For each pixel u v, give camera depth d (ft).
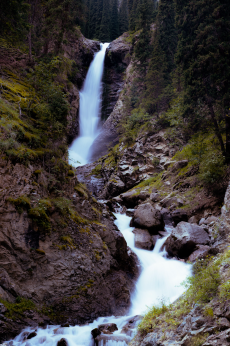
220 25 61.62
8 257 28.68
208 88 62.75
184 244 46.37
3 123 34.53
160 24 132.46
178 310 21.75
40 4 79.56
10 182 31.58
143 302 38.99
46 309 29.30
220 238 39.55
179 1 75.51
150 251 52.95
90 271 34.86
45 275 30.81
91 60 177.58
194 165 70.74
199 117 69.21
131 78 149.38
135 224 60.23
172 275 42.16
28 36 68.69
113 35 235.40
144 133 101.09
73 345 24.80
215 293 19.54
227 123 58.70
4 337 24.58
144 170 92.12
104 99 165.89
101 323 30.32
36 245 31.22
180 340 18.48
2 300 26.43
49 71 51.21
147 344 20.51
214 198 57.88
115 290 36.14
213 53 59.98
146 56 131.03
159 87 108.27
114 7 243.60
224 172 57.62
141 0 186.19
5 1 57.98
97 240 38.37
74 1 82.79
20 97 44.57
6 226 29.30
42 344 24.70
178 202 64.18
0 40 59.41
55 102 44.78
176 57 72.28
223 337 15.99
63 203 36.47
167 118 93.25
